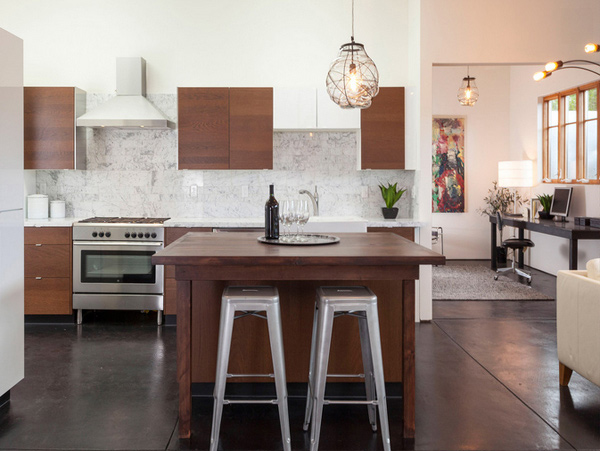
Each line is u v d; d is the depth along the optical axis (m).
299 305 3.40
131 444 2.77
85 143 5.81
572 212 7.44
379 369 2.76
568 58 5.33
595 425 2.99
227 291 2.91
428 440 2.84
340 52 3.51
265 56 5.78
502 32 5.32
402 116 5.54
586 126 7.29
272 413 3.21
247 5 5.77
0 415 3.11
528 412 3.18
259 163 5.48
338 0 5.77
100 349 4.41
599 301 3.09
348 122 5.50
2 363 3.17
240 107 5.45
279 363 2.78
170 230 5.19
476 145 9.38
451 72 9.31
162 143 5.84
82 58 5.74
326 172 5.89
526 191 8.78
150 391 3.49
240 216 5.89
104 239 5.19
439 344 4.58
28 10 5.72
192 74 5.77
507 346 4.52
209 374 3.41
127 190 5.86
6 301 3.21
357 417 3.16
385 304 3.42
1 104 3.12
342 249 3.01
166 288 5.20
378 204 5.91
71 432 2.90
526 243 7.56
